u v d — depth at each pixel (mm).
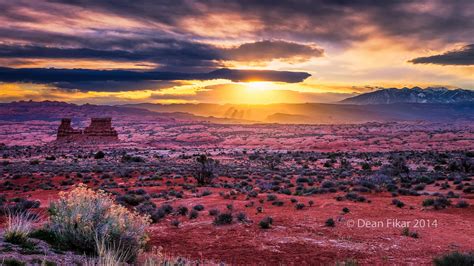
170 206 23359
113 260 8531
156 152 140750
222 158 107375
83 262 8648
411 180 45219
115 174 56531
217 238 16719
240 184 42656
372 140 162500
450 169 62969
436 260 11859
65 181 45688
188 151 147500
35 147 158375
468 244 15562
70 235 9773
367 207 23625
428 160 89688
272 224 19172
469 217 20906
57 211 10562
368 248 14984
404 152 122125
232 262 13461
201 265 12141
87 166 76125
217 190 36375
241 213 20203
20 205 21922
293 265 13188
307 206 24344
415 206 24562
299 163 85125
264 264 13281
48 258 8492
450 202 24812
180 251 14805
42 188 40062
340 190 34844
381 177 43250
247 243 15844
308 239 16344
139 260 10227
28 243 9312
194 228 18641
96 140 180375
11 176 53812
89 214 10180
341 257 13914
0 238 9430
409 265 12906
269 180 48281
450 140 156625
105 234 9836
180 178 50500
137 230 10516
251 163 88625
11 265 7441
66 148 157375
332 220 19000
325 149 145125
